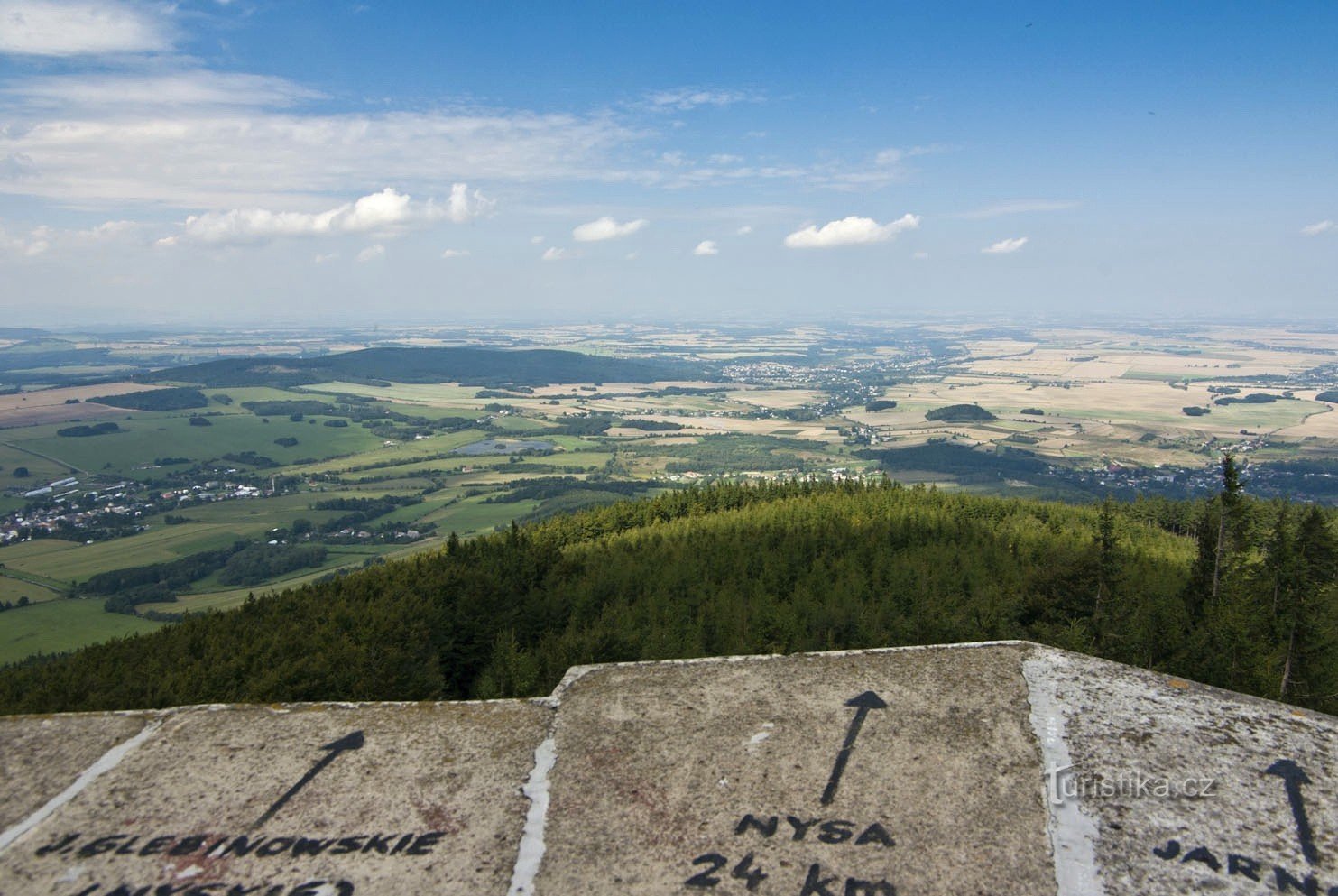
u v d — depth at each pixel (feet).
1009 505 204.33
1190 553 170.71
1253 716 20.22
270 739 20.53
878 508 189.88
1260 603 103.19
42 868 16.25
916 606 112.06
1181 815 16.71
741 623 107.34
